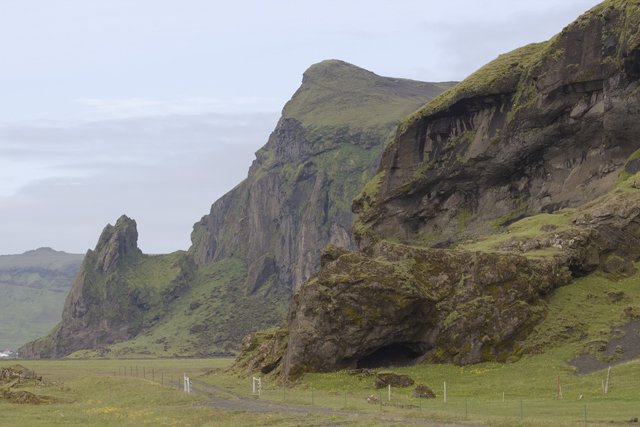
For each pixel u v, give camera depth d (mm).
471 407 52156
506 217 135500
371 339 75188
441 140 151875
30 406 65938
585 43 120188
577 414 45469
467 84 143000
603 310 73562
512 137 134000
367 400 56906
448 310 75688
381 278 76062
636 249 84750
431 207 153375
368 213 161375
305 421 47125
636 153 107875
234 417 51438
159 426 49656
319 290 78375
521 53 142875
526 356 68688
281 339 90250
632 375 56312
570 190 122188
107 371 159375
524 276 74438
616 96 112438
